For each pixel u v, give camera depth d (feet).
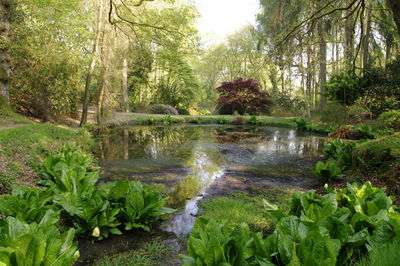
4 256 6.68
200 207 17.38
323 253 6.63
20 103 44.37
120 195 14.08
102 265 10.83
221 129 63.87
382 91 49.93
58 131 35.06
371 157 21.27
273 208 10.80
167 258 11.45
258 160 32.32
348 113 55.06
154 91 114.62
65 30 44.80
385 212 9.00
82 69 52.06
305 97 91.35
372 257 6.65
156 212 14.19
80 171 17.51
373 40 67.92
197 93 121.39
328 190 13.32
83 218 12.67
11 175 17.99
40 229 8.17
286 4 45.06
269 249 7.70
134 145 41.34
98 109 55.36
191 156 34.09
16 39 42.06
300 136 52.80
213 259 6.86
